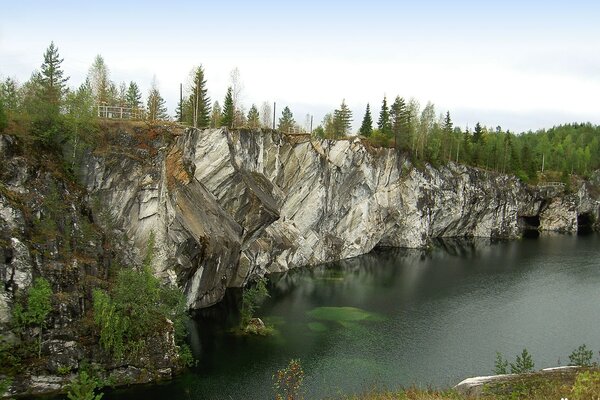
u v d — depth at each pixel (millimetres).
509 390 21281
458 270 79625
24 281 32906
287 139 74250
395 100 98812
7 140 37031
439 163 110062
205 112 77500
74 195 40531
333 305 57469
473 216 117375
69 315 33750
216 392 34125
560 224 131875
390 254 94000
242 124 87188
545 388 20500
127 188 45125
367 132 105750
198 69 71938
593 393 18297
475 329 50594
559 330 50719
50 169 39094
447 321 53000
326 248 85000
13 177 36156
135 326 35188
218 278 54500
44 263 34250
